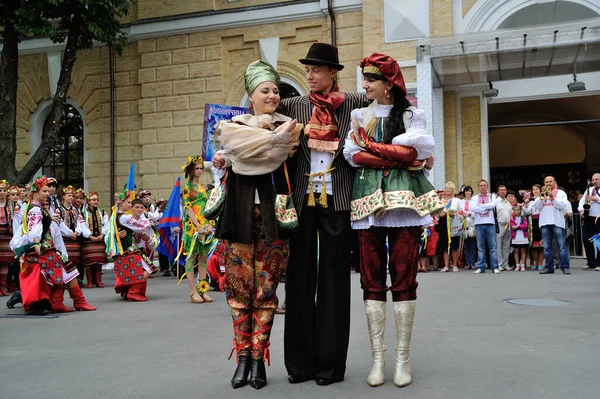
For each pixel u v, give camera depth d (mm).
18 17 15312
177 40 19016
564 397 3439
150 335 6027
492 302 7949
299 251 4008
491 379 3873
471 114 17172
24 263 8016
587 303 7766
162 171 19047
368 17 16656
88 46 17078
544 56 14805
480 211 13125
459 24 16578
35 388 3979
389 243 3953
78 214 12039
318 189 3988
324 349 3873
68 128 20688
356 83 17172
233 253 3945
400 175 3863
